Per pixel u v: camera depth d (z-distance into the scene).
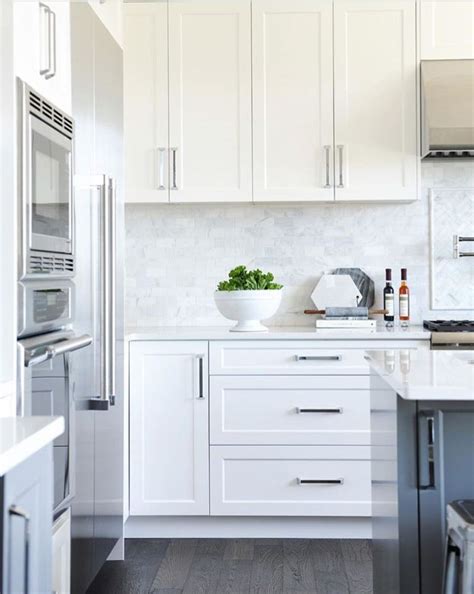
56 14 2.25
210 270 4.19
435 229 4.15
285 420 3.50
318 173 3.83
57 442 2.20
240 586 2.90
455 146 3.66
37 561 1.29
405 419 1.82
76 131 2.53
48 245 2.10
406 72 3.81
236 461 3.50
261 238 4.18
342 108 3.81
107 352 2.61
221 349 3.51
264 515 3.50
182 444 3.51
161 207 4.19
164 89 3.84
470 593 1.52
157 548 3.40
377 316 4.14
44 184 2.07
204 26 3.84
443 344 3.47
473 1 3.79
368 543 3.45
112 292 2.59
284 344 3.50
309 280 4.17
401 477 1.82
